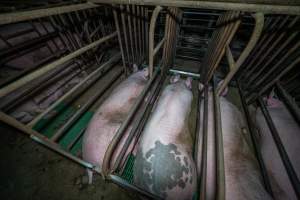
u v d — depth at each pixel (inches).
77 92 127.4
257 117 98.0
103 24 136.1
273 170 72.3
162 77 116.2
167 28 86.4
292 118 86.8
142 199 73.9
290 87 111.4
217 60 91.3
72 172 87.6
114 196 80.8
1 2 104.3
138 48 123.7
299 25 75.4
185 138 77.2
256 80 116.6
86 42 137.0
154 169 64.3
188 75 132.6
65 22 113.9
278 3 48.3
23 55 114.0
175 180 62.7
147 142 72.4
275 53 90.1
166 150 67.8
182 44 161.2
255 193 60.9
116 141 61.4
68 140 99.1
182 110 84.4
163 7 63.7
